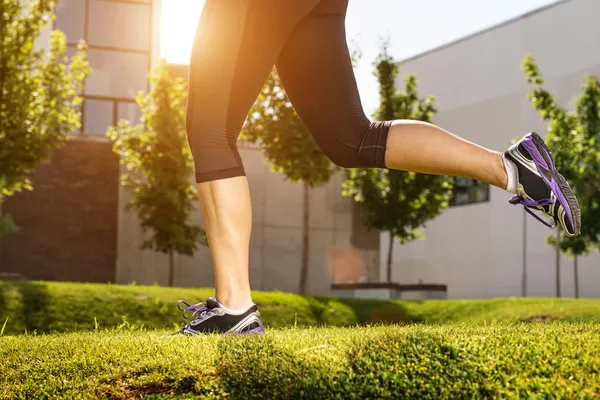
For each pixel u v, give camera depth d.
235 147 2.54
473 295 22.89
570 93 21.14
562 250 17.59
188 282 21.34
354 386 1.67
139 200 18.14
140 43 20.70
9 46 13.84
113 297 10.29
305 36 2.48
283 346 2.01
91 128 20.41
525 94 22.12
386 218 19.02
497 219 22.38
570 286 20.48
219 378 1.83
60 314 9.57
